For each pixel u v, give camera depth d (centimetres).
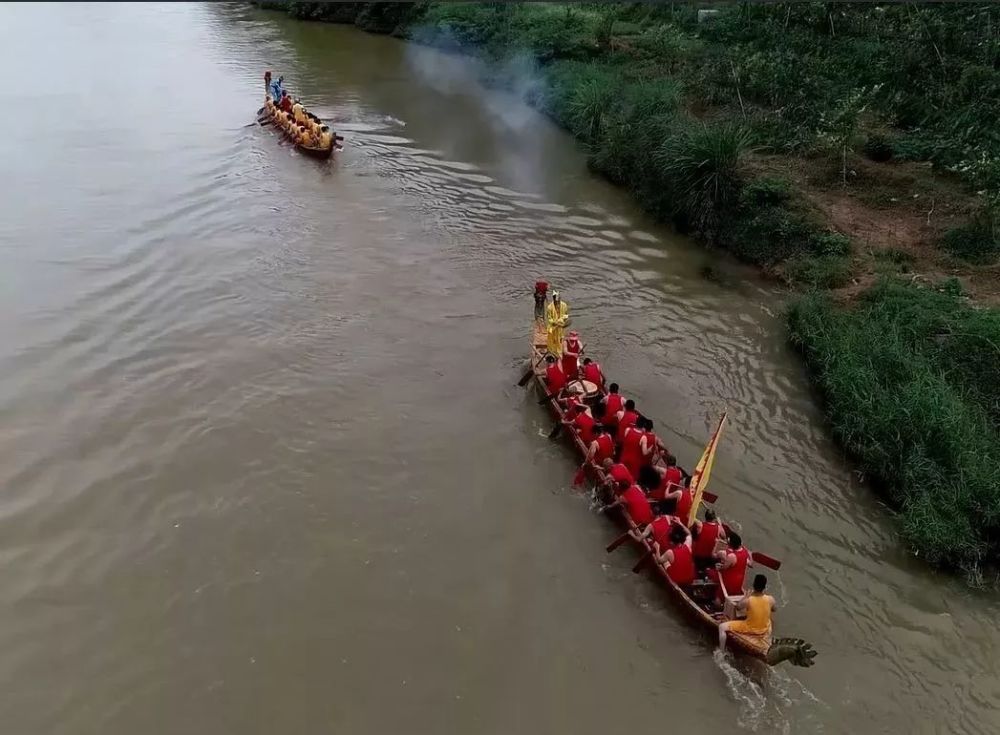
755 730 924
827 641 1032
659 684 974
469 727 916
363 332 1659
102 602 1048
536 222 2202
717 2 3416
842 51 2639
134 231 2041
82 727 898
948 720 939
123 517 1180
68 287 1766
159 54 4000
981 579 1116
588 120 2719
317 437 1360
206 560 1116
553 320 1424
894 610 1077
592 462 1245
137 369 1506
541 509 1235
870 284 1683
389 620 1043
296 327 1666
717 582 1028
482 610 1064
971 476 1162
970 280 1653
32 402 1402
